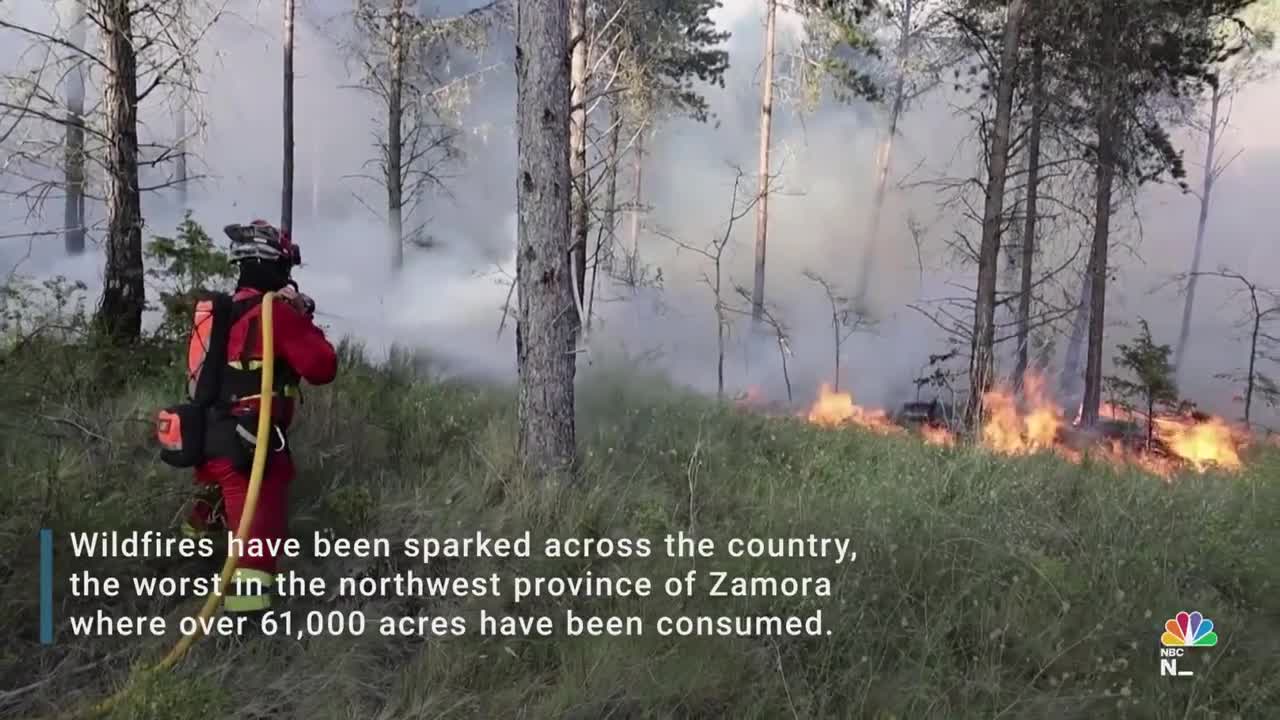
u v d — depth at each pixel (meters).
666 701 3.07
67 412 4.39
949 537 4.51
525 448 4.81
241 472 3.32
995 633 3.43
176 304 6.33
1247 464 10.20
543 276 4.79
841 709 3.15
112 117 6.92
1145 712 3.29
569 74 4.86
